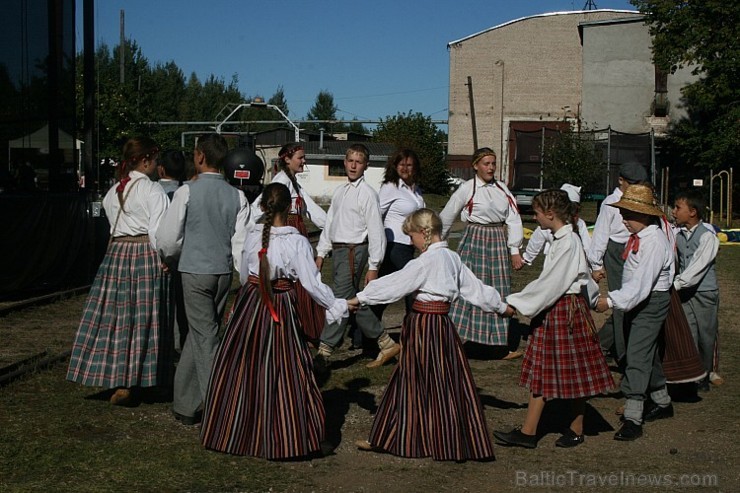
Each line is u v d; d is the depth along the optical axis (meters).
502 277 7.65
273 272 4.82
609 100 39.94
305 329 6.49
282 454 4.74
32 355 7.22
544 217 5.00
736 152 30.52
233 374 4.88
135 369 5.59
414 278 4.82
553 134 31.73
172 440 5.12
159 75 92.19
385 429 4.91
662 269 5.38
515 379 6.93
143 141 5.70
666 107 39.19
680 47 30.20
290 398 4.77
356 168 7.06
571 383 5.01
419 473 4.71
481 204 7.63
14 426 5.27
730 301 11.34
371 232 6.93
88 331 5.61
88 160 12.34
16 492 4.22
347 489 4.45
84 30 12.08
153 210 5.54
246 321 4.88
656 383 5.72
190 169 7.61
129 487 4.35
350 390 6.43
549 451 5.14
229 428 4.85
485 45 47.84
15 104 10.40
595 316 9.87
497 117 48.00
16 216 10.09
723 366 7.54
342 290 7.14
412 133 45.19
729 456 5.08
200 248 5.29
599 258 7.48
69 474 4.50
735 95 29.97
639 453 5.13
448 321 4.90
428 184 44.38
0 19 10.12
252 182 10.67
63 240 10.95
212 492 4.34
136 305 5.62
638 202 5.30
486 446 4.85
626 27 39.44
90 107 12.24
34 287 10.53
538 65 47.41
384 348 7.18
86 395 6.04
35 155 10.84
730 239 21.80
